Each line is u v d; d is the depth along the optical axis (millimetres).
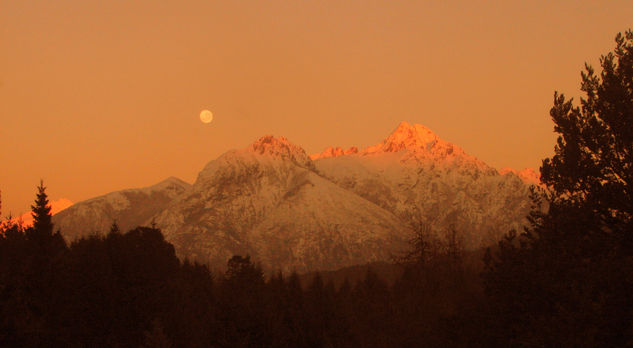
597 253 80562
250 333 112750
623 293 65250
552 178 96438
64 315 150500
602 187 90375
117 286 163000
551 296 74000
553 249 82250
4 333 120062
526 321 75312
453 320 102000
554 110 100062
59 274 162625
